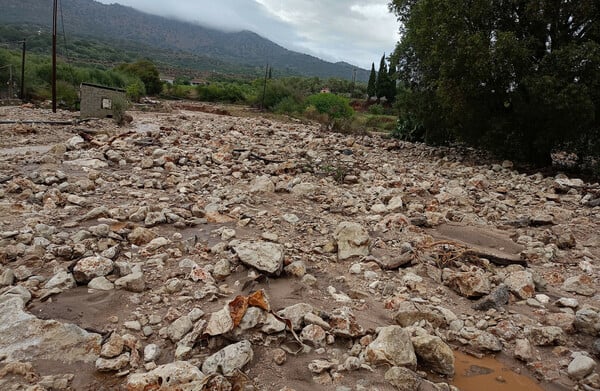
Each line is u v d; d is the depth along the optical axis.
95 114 19.31
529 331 4.08
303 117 34.50
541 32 13.68
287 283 4.64
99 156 10.30
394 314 4.24
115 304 3.88
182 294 4.16
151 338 3.46
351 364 3.23
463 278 4.91
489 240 6.80
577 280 5.32
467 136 16.50
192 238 5.62
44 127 15.73
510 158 15.59
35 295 3.86
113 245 5.15
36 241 4.96
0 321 3.21
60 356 3.06
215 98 50.00
